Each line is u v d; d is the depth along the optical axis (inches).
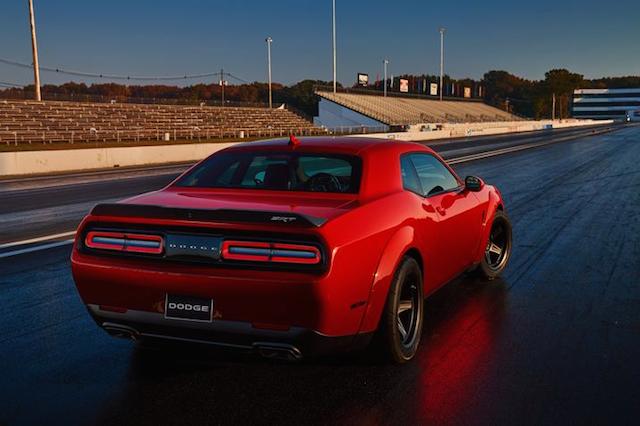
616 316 172.9
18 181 709.3
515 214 369.4
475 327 163.0
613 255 253.6
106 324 123.4
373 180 138.6
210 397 119.8
